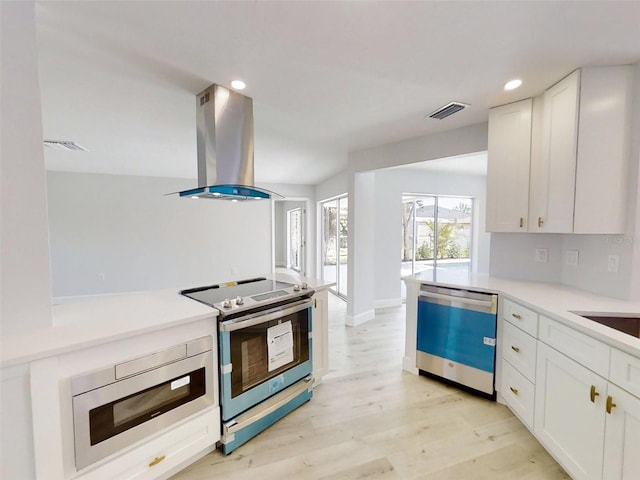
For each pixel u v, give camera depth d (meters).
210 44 1.67
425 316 2.78
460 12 1.38
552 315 1.72
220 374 1.84
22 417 1.20
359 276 4.34
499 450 1.90
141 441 1.52
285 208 8.81
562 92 2.04
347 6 1.35
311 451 1.90
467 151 3.01
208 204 5.82
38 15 1.43
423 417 2.23
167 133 3.34
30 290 1.41
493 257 2.87
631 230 1.88
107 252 5.25
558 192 2.08
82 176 5.07
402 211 5.41
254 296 2.11
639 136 1.83
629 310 1.72
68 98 2.43
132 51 1.75
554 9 1.36
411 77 2.02
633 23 1.46
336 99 2.39
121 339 1.42
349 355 3.32
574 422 1.56
